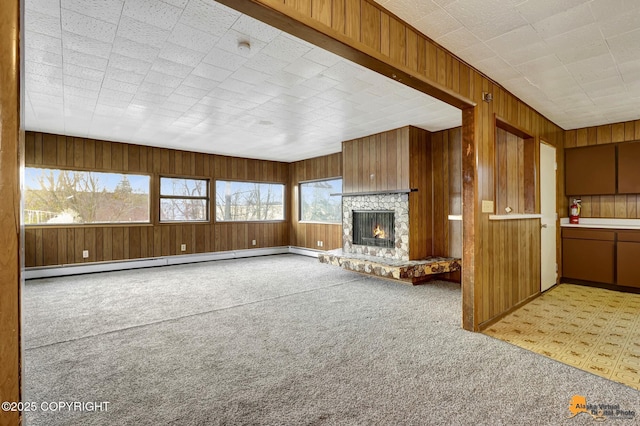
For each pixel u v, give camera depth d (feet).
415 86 8.05
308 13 5.42
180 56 8.99
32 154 17.39
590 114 13.97
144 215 21.12
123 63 9.40
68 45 8.35
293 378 6.99
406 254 16.35
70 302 12.96
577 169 16.33
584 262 15.60
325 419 5.57
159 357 8.05
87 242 18.95
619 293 14.23
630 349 8.41
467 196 9.72
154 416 5.72
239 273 18.97
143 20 7.27
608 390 6.43
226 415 5.72
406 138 16.31
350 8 6.12
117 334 9.58
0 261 2.97
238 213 25.57
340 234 23.40
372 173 18.17
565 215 16.89
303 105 13.12
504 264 11.17
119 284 16.15
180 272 19.30
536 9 6.82
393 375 7.08
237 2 4.76
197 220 23.48
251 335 9.46
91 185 19.26
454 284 16.02
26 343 8.93
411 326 10.16
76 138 18.61
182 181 22.80
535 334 9.47
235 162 25.21
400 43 7.14
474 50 8.54
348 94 11.88
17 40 3.09
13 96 3.04
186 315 11.33
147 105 13.11
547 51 8.60
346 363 7.67
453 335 9.39
